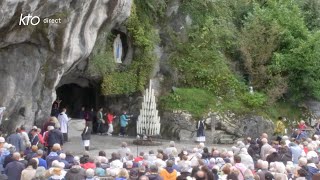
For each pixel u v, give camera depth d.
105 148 28.09
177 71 35.81
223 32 37.41
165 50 36.03
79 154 25.55
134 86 34.16
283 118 36.75
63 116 28.44
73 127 31.58
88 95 36.44
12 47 24.94
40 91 26.69
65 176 14.61
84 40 27.20
